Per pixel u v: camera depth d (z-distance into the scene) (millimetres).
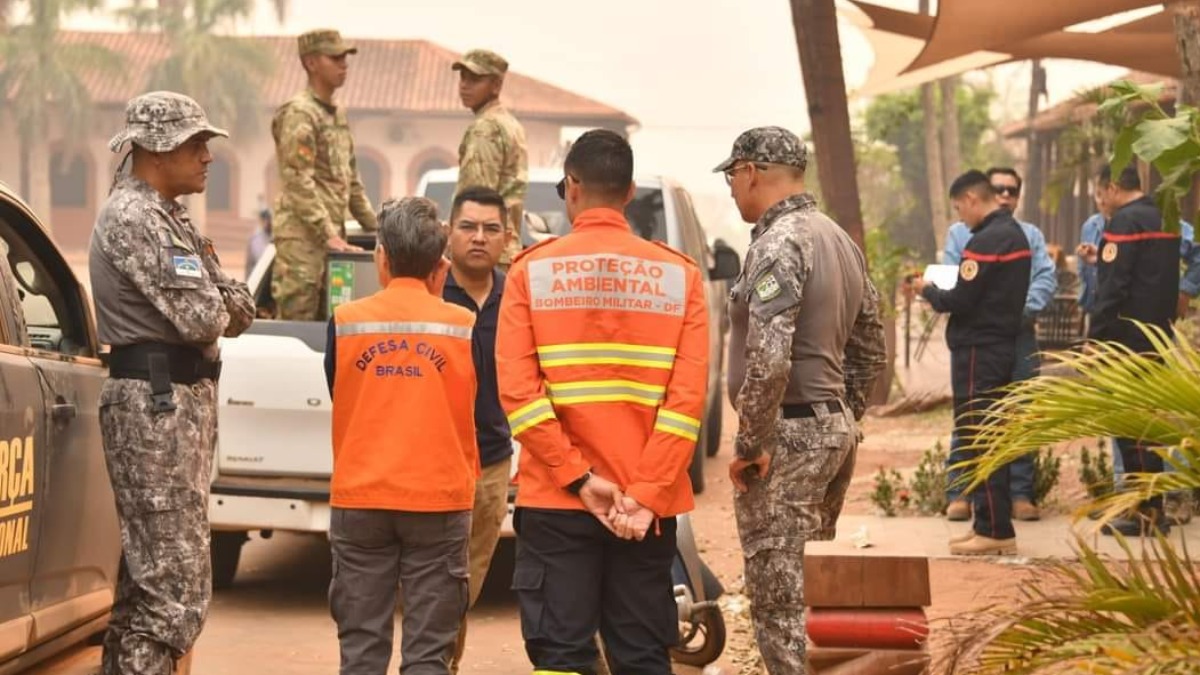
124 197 5344
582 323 4695
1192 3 7160
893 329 17703
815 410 5285
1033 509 9594
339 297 7887
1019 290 8430
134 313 5316
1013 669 3857
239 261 61344
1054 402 4062
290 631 7578
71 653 5852
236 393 7664
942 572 8102
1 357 4988
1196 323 10539
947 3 11789
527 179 8516
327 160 8422
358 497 5297
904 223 40875
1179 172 4852
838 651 5469
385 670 5402
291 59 70062
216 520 7621
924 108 34562
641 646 4766
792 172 5316
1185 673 3543
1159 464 8047
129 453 5309
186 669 5617
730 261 12211
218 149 65375
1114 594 3828
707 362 4766
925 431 15727
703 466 11797
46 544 5277
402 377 5328
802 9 15680
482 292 6066
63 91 60812
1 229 5727
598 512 4625
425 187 10406
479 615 8031
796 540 5293
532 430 4629
